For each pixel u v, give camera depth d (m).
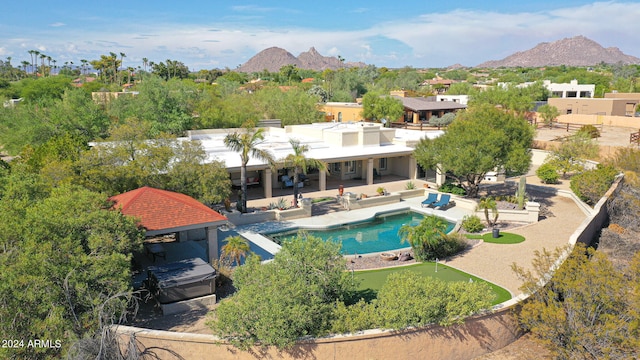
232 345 14.38
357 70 175.88
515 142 32.06
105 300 14.56
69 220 16.33
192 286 18.39
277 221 30.55
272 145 42.03
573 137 45.66
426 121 80.19
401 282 15.80
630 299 14.55
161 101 56.41
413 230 23.61
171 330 16.64
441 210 33.00
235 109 65.31
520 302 16.19
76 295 14.56
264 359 14.41
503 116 33.56
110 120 56.59
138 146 26.61
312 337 14.42
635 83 110.62
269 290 14.64
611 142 56.66
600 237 25.30
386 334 14.61
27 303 13.92
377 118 75.69
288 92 74.81
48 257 14.60
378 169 44.09
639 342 13.28
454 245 24.30
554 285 16.42
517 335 16.70
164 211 21.83
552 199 35.50
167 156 26.22
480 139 31.47
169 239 26.91
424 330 14.95
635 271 15.85
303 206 31.45
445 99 93.38
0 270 14.05
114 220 17.52
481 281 20.58
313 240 16.78
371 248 26.25
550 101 82.00
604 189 31.42
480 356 15.78
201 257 24.16
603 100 76.75
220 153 38.62
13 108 57.12
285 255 16.23
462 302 15.31
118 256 15.63
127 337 14.49
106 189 24.89
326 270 16.30
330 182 41.41
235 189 38.16
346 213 32.38
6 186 20.55
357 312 15.25
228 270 20.94
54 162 24.23
